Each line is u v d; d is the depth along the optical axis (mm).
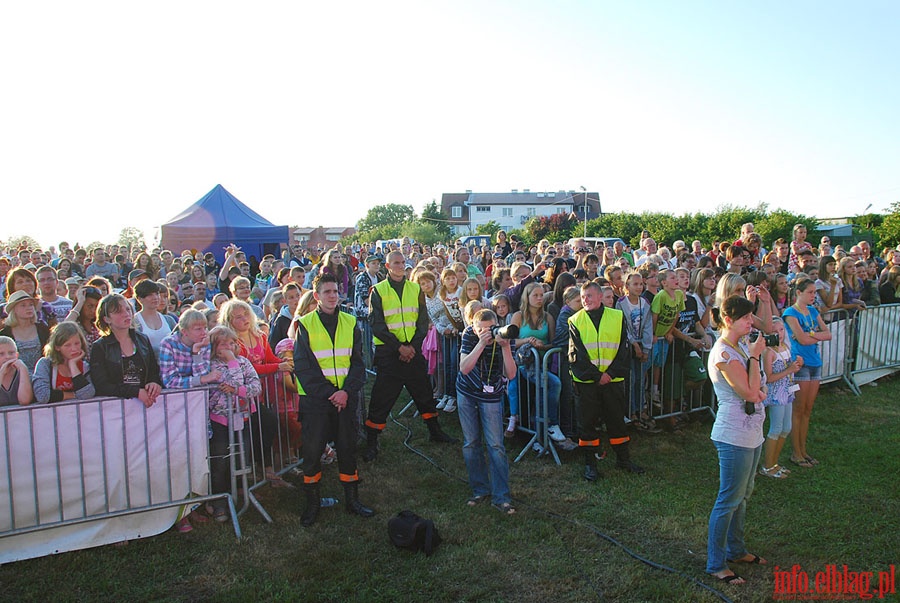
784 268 9891
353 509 4652
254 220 17484
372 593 3635
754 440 3611
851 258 8062
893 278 8648
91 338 4902
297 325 4676
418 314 5984
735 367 3574
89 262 12656
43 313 5594
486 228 53719
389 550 4121
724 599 3508
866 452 5613
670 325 6242
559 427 5844
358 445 6129
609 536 4230
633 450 5852
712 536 3729
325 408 4555
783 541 4141
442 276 7277
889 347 8133
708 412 6852
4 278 9922
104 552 4098
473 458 4816
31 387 4094
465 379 4746
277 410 5230
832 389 7762
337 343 4613
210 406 4562
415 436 6406
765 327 5938
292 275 8094
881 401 7262
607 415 5250
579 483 5105
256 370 5098
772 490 4902
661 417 6379
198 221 16375
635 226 39000
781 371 5078
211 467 4570
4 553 3908
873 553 3982
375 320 5879
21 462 3875
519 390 6121
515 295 6875
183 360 4492
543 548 4090
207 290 10586
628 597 3562
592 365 5066
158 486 4281
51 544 4027
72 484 4020
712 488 4957
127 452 4168
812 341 5297
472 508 4703
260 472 5113
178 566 3941
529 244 44625
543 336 5996
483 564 3914
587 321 5129
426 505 4789
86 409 4035
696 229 35250
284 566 3924
